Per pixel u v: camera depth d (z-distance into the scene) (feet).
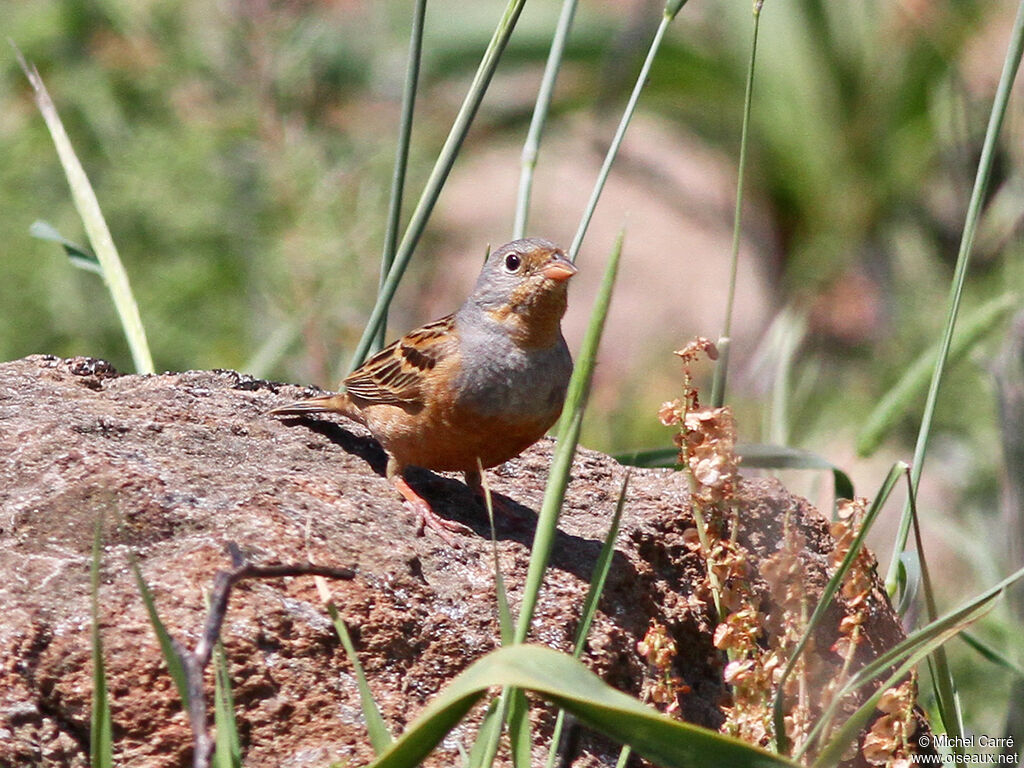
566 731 23.36
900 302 65.67
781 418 41.24
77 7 61.00
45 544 26.58
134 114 60.59
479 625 27.40
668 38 75.77
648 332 82.07
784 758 18.17
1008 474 40.04
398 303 66.28
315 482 30.37
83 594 25.13
